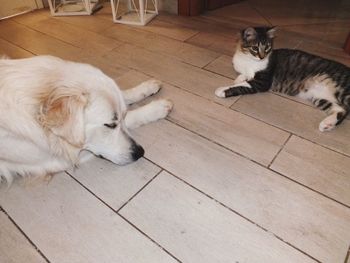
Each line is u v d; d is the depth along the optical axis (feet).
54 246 3.36
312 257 3.18
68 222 3.61
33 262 3.22
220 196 3.85
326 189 3.88
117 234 3.47
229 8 9.73
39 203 3.85
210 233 3.44
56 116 3.20
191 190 3.95
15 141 3.69
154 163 4.35
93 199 3.88
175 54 7.11
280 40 7.66
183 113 5.27
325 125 4.73
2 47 7.66
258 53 5.70
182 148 4.58
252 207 3.70
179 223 3.56
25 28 8.73
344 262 3.12
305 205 3.70
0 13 9.40
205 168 4.25
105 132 3.83
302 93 5.57
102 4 10.25
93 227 3.55
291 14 9.24
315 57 5.63
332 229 3.43
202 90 5.86
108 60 6.93
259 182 4.01
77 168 4.33
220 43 7.58
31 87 3.43
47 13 9.80
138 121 4.92
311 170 4.15
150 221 3.59
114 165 4.36
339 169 4.15
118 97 3.84
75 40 7.91
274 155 4.41
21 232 3.51
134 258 3.23
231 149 4.54
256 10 9.55
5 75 3.46
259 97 5.68
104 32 8.32
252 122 5.05
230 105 5.45
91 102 3.49
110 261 3.21
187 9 9.04
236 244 3.33
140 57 7.02
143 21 8.54
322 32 8.03
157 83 5.75
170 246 3.33
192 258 3.22
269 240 3.34
